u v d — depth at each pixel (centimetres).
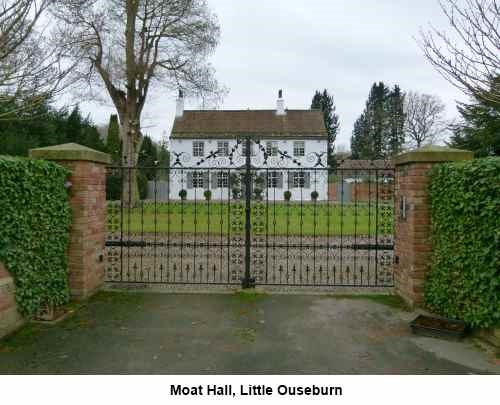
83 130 2959
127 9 1731
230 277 646
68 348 352
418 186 470
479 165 371
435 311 452
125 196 1383
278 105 3219
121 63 1839
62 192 473
